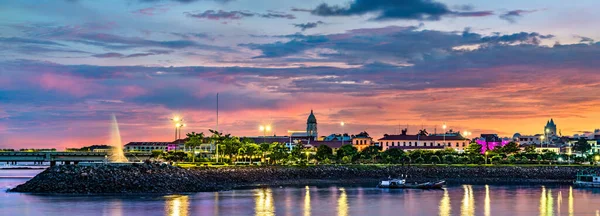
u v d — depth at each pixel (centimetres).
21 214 14025
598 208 16162
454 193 19925
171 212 14475
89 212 14325
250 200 16950
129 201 16150
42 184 17925
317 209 15462
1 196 16888
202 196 17700
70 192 17675
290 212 14888
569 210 15800
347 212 15062
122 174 18488
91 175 18150
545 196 19125
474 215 14850
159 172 19250
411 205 16500
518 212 15362
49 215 13925
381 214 14825
